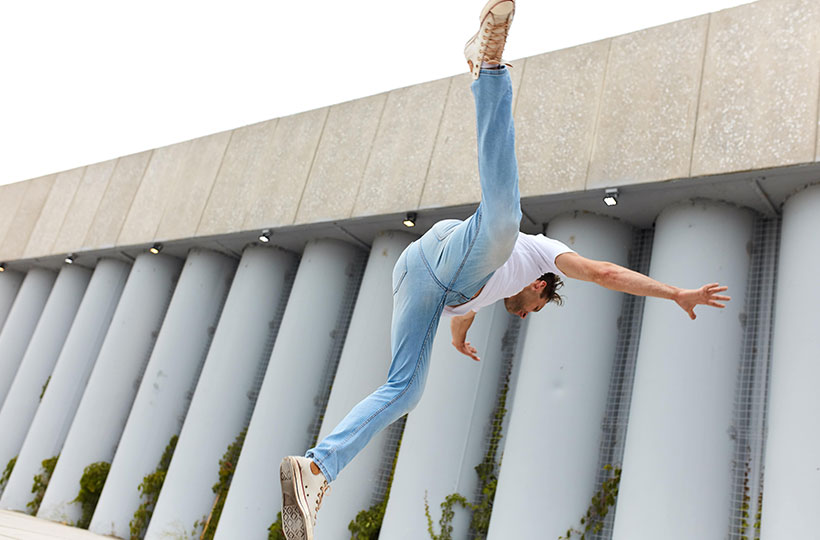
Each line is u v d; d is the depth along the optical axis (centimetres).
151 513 876
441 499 631
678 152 569
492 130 202
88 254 1118
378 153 786
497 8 182
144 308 1023
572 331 614
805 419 471
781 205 567
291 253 930
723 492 512
